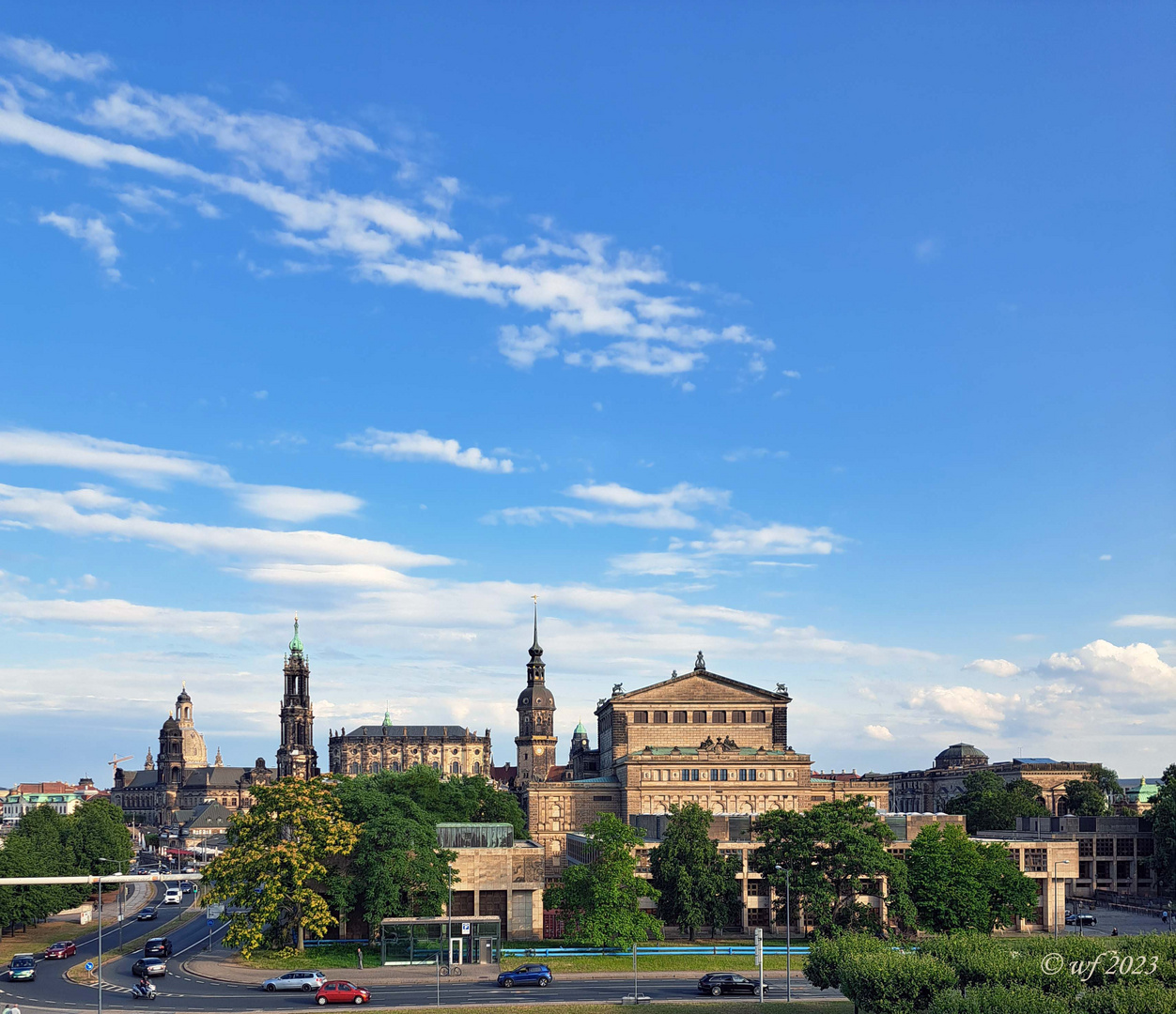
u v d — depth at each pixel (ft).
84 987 412.57
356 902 498.28
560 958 474.90
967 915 502.38
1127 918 636.48
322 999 381.19
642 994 401.49
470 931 470.39
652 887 530.27
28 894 565.12
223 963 458.91
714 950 490.08
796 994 401.49
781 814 536.83
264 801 478.18
